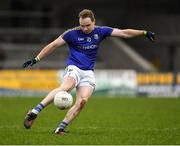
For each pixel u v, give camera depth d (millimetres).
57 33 131875
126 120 53375
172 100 87125
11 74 98000
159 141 36031
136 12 143500
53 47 38656
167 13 143750
